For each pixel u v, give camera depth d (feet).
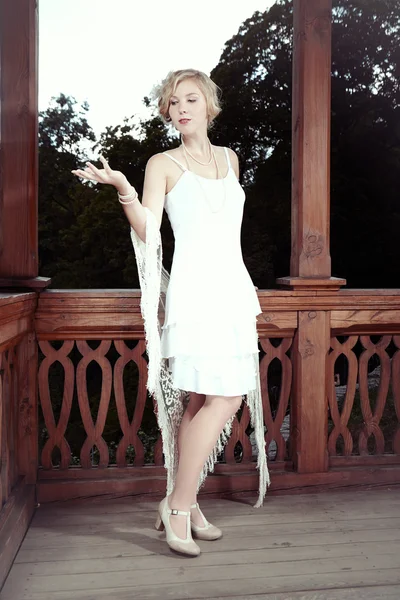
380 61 53.16
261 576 6.86
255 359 7.88
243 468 9.86
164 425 7.68
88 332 9.37
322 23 9.55
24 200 9.00
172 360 7.33
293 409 10.01
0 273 9.00
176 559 7.30
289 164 52.60
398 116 53.42
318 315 9.75
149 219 6.68
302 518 8.64
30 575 6.88
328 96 9.64
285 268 51.80
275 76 53.93
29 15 8.89
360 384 10.26
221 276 7.12
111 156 59.47
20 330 7.95
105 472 9.46
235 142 54.39
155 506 9.16
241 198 7.45
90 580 6.76
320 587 6.59
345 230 53.83
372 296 9.79
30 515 8.55
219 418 7.25
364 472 9.91
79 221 59.72
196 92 7.15
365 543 7.77
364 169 53.98
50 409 9.41
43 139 60.95
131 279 58.13
